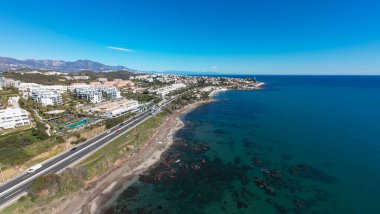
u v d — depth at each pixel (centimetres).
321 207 5944
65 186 6394
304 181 7212
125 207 6094
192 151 9969
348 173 7488
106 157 8362
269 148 10069
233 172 7962
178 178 7606
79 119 13400
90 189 6838
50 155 8619
